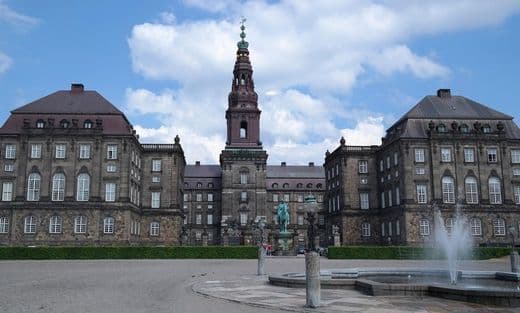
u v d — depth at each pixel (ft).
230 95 469.16
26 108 314.35
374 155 364.58
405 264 195.31
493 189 306.55
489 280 109.50
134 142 325.83
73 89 326.24
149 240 351.67
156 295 86.94
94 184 302.45
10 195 299.99
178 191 365.61
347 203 358.64
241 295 85.92
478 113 321.52
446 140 309.22
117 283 108.88
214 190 534.78
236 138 456.45
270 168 572.51
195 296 85.92
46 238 295.69
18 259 229.25
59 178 302.66
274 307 71.61
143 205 355.56
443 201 303.48
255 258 245.45
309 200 141.28
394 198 324.80
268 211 549.54
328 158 408.67
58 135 305.53
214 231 526.57
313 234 140.26
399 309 68.95
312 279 71.67
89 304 74.23
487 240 298.97
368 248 247.91
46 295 85.25
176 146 364.17
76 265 180.75
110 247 237.86
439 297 80.48
